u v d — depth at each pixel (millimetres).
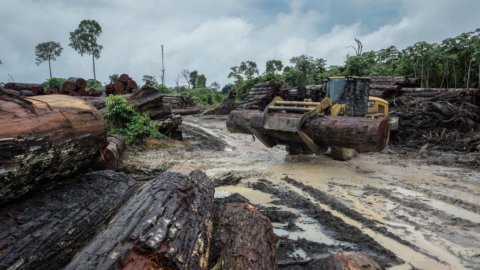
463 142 12000
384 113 12438
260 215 4203
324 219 5594
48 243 3342
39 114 3984
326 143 8992
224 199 5852
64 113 4352
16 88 16406
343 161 10047
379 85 18938
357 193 7031
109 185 4844
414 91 17844
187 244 3000
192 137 15211
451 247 4711
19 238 3219
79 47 53375
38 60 57781
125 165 8766
